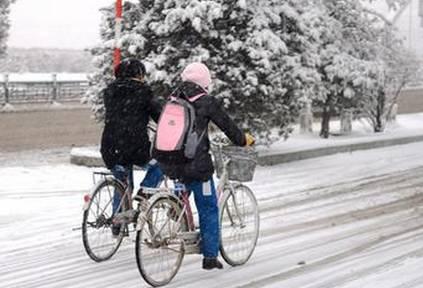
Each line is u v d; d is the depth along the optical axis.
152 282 9.05
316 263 10.33
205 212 9.42
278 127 21.16
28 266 10.05
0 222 12.62
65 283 9.30
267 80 19.03
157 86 19.02
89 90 20.53
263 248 11.16
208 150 9.31
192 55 18.53
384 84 28.06
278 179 17.69
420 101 53.84
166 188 9.45
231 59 18.83
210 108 9.12
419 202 15.20
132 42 18.98
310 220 13.27
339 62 24.89
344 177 18.33
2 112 37.53
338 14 27.08
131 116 10.12
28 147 25.06
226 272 9.84
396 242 11.62
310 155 21.67
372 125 29.81
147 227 9.05
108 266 10.06
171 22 18.38
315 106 26.39
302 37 19.88
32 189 15.59
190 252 9.49
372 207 14.60
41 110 39.16
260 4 18.97
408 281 9.36
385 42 30.34
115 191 10.27
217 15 17.97
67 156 22.25
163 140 9.02
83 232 9.93
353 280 9.44
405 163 21.06
